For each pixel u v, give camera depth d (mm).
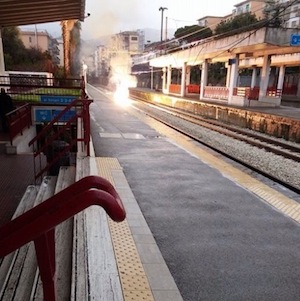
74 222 3615
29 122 10336
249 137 13852
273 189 5957
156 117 19594
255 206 4926
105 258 3035
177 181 5988
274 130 14883
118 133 11586
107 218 3857
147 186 5621
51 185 5656
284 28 17156
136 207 4645
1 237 1098
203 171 6762
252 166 8016
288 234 4031
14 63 38938
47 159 6727
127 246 3449
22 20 13617
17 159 7488
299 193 6211
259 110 18906
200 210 4676
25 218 1153
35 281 2676
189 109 25938
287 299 2805
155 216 4371
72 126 9406
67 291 2594
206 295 2791
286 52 20125
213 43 23281
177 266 3193
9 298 2609
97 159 7305
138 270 3023
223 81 40625
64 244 3326
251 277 3090
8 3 10203
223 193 5441
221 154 9805
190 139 12133
